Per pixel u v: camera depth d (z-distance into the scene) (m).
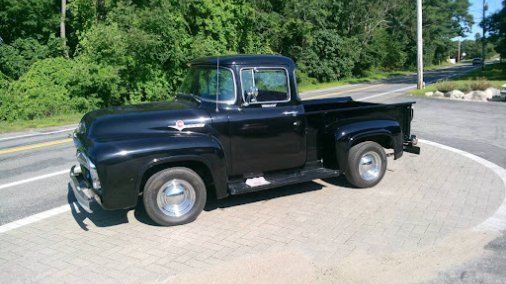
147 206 5.39
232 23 24.81
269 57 6.09
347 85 39.19
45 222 5.84
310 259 4.54
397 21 68.31
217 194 5.70
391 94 24.23
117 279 4.26
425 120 14.02
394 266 4.37
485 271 4.24
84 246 5.04
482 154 9.12
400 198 6.43
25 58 22.00
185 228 5.48
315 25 44.91
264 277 4.18
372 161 6.95
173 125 5.51
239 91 5.82
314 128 6.52
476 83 21.30
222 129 5.74
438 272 4.24
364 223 5.49
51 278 4.32
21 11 23.03
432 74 52.62
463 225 5.36
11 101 17.77
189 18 23.25
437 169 8.01
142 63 20.19
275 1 38.88
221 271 4.32
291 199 6.46
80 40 22.12
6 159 9.75
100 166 5.01
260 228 5.41
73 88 19.33
